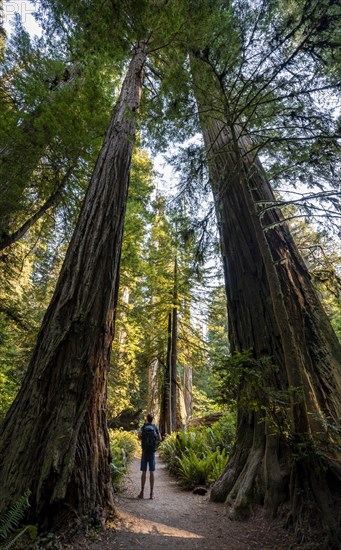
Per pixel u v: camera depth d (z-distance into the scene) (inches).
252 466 170.2
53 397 138.3
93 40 188.4
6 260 304.0
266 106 183.3
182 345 612.7
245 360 139.3
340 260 260.7
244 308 225.0
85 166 274.7
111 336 177.9
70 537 118.0
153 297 587.2
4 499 113.7
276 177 179.3
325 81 155.2
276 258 220.8
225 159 262.7
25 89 244.2
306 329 187.8
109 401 545.6
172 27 167.5
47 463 123.2
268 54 158.1
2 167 226.7
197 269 260.8
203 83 174.4
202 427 434.6
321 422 130.0
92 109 273.6
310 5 137.1
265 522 138.6
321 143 156.5
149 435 222.8
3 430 134.2
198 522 158.1
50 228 333.4
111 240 189.8
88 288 167.2
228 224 259.9
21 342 347.3
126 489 220.1
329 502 115.7
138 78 298.8
